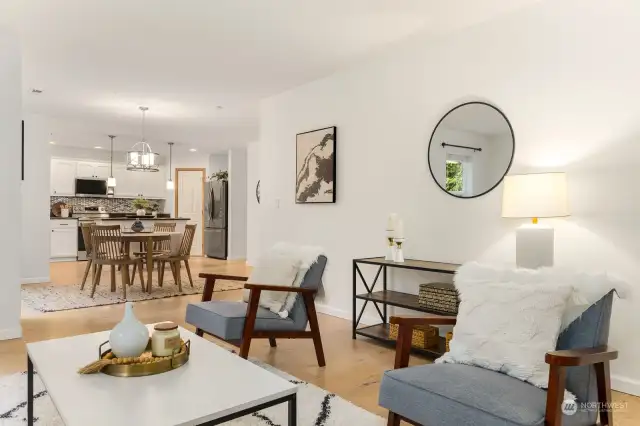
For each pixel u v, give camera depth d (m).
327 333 3.91
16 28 3.46
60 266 8.15
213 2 3.03
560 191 2.73
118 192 10.27
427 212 3.75
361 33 3.54
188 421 1.36
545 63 3.02
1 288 3.62
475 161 3.41
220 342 3.66
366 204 4.26
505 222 3.23
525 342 1.79
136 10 3.15
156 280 6.61
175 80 4.77
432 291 3.26
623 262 2.67
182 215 10.65
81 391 1.56
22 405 2.36
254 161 8.62
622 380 2.66
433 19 3.30
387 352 3.39
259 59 4.14
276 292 3.06
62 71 4.47
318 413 2.31
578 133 2.87
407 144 3.90
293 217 5.11
